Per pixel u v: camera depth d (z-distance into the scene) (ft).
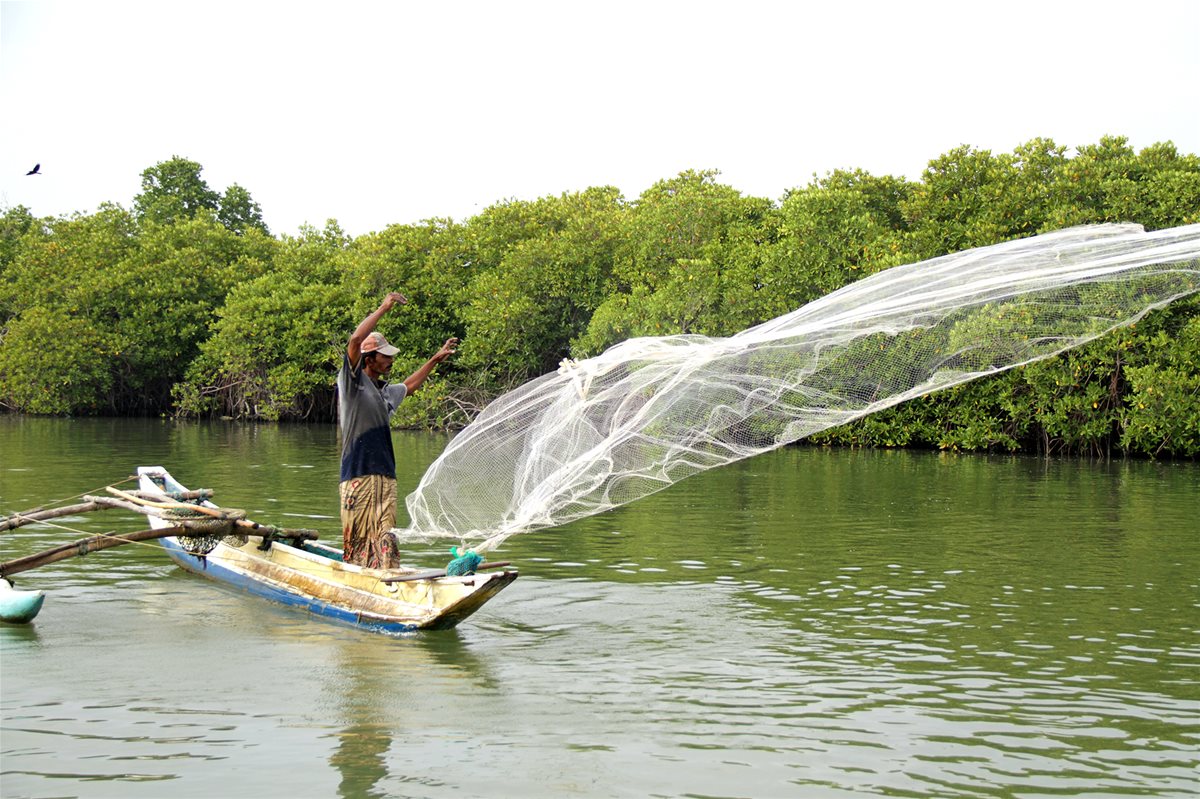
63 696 26.02
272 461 88.58
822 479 78.33
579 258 142.61
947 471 86.28
